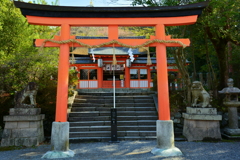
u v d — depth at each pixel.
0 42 8.55
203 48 12.09
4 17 8.63
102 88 14.66
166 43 5.50
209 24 8.53
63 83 5.20
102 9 5.28
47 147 6.16
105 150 5.59
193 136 6.78
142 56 16.42
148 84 15.75
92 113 8.34
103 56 14.79
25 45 8.75
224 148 5.68
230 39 10.20
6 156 5.11
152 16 5.45
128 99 9.72
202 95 6.97
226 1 7.66
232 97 9.43
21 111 6.53
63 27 5.37
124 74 16.27
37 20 5.26
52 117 8.11
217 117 6.64
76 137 6.96
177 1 7.59
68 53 5.41
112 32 5.52
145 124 7.80
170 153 4.89
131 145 6.15
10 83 8.42
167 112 5.24
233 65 13.34
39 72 8.91
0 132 7.25
